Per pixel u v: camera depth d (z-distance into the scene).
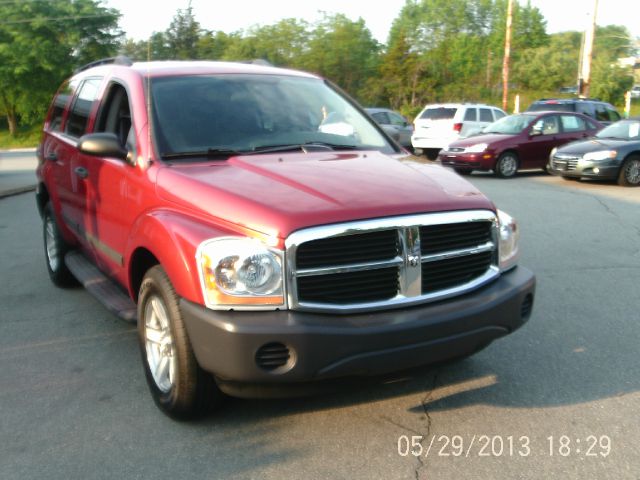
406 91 56.88
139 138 4.40
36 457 3.53
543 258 7.79
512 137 17.16
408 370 3.58
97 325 5.61
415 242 3.53
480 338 3.64
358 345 3.30
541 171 19.05
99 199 4.90
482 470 3.37
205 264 3.33
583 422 3.86
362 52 56.59
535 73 63.06
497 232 3.88
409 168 4.18
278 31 54.50
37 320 5.75
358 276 3.43
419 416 3.94
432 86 57.78
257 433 3.75
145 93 4.65
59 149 6.05
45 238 6.94
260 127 4.65
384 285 3.49
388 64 57.44
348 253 3.40
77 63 56.41
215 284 3.29
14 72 54.41
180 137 4.40
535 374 4.52
